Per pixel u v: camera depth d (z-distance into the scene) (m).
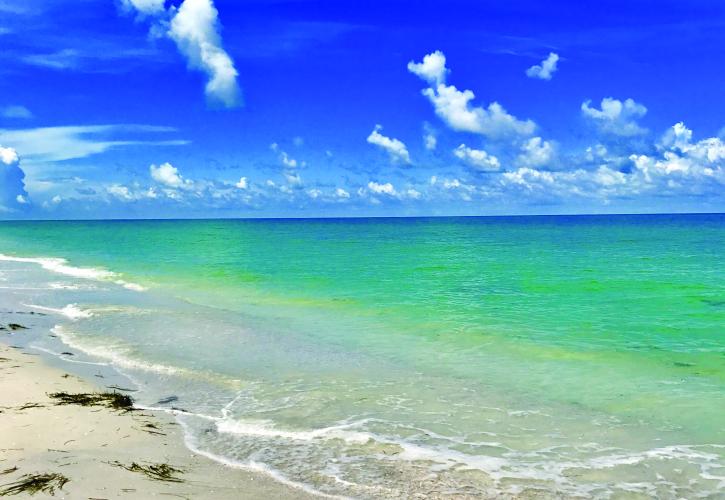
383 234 98.31
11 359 13.29
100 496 6.50
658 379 12.00
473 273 31.89
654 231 101.56
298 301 22.72
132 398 10.75
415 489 7.22
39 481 6.82
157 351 14.38
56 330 16.86
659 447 8.59
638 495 7.17
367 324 17.98
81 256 46.72
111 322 18.12
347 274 31.78
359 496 7.00
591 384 11.69
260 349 14.68
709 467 7.92
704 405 10.37
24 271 34.41
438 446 8.56
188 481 7.16
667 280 28.23
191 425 9.36
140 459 7.75
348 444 8.62
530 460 8.13
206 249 55.09
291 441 8.72
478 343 15.35
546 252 48.34
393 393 11.09
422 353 14.28
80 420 9.20
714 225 145.25
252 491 6.99
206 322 18.25
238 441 8.70
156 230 135.62
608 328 17.12
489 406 10.36
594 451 8.45
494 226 156.88
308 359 13.71
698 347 14.73
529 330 16.92
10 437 8.27
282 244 64.31
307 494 6.99
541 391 11.24
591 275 30.55
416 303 21.95
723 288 25.28
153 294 24.70
